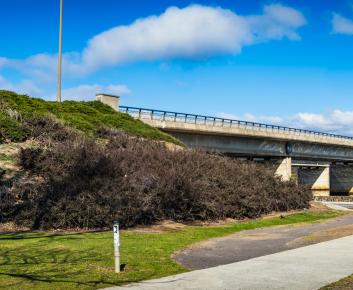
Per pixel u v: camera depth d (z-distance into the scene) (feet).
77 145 85.30
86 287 32.24
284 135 219.61
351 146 285.23
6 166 77.20
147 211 70.38
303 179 295.48
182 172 82.53
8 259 41.52
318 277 35.53
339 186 341.62
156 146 103.60
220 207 82.43
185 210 77.46
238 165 107.45
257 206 91.71
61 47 137.49
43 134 94.94
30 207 64.64
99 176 73.92
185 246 53.06
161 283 33.53
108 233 60.59
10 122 93.76
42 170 77.41
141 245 51.55
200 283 33.47
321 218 96.78
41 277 34.99
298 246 54.49
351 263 41.60
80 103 136.56
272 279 34.81
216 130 178.19
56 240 53.06
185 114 166.30
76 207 64.54
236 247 53.47
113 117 134.41
